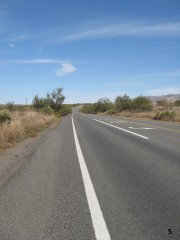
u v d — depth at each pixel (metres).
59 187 6.41
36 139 16.17
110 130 21.89
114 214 4.82
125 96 74.06
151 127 24.58
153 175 7.45
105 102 97.19
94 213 4.86
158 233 4.09
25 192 6.03
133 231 4.16
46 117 35.00
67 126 27.03
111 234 4.08
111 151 11.55
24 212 4.93
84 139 15.91
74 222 4.50
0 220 4.61
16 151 11.70
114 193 5.96
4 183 6.71
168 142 14.24
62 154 10.87
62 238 3.97
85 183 6.72
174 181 6.84
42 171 7.97
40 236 4.04
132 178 7.17
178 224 4.39
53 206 5.21
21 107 50.59
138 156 10.33
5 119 19.03
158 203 5.32
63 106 70.50
